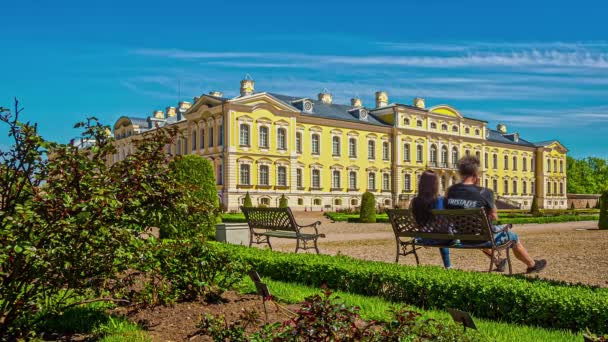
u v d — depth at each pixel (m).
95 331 4.71
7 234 3.72
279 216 10.52
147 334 4.63
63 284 4.38
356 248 13.70
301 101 51.81
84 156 4.46
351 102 62.16
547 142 78.88
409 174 58.97
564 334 4.66
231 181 45.06
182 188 5.00
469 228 7.40
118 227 4.39
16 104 4.13
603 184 92.88
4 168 4.17
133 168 4.70
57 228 3.94
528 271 7.59
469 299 5.61
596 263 9.73
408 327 3.25
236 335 4.09
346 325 3.11
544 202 76.62
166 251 5.34
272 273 7.72
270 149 47.72
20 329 4.48
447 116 62.53
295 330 3.07
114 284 5.21
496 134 75.06
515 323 5.19
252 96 46.41
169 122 61.19
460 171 7.95
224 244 9.80
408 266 6.93
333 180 52.91
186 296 5.76
